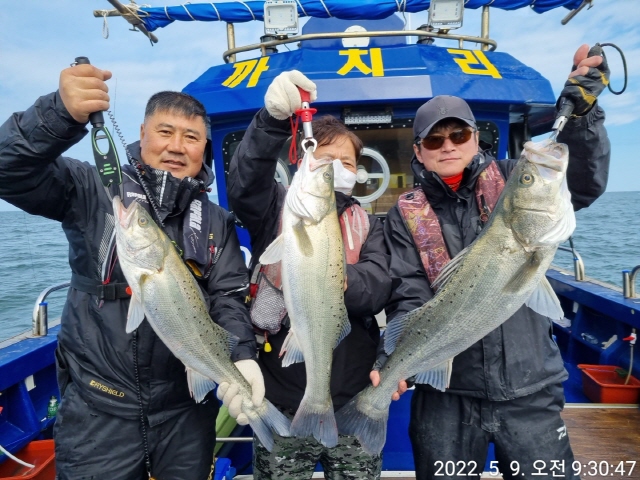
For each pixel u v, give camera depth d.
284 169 4.08
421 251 2.59
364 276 2.40
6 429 3.37
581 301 4.84
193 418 2.36
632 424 3.80
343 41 4.28
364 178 4.09
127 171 2.39
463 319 2.31
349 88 3.77
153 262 2.09
